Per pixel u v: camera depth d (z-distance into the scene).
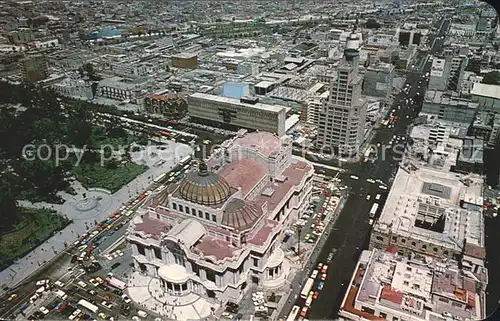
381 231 195.25
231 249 181.50
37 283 193.88
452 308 144.50
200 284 181.12
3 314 178.12
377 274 158.88
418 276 156.62
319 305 179.38
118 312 178.50
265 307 179.12
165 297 182.88
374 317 146.00
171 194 199.75
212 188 188.88
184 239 179.12
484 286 157.62
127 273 199.75
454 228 194.38
